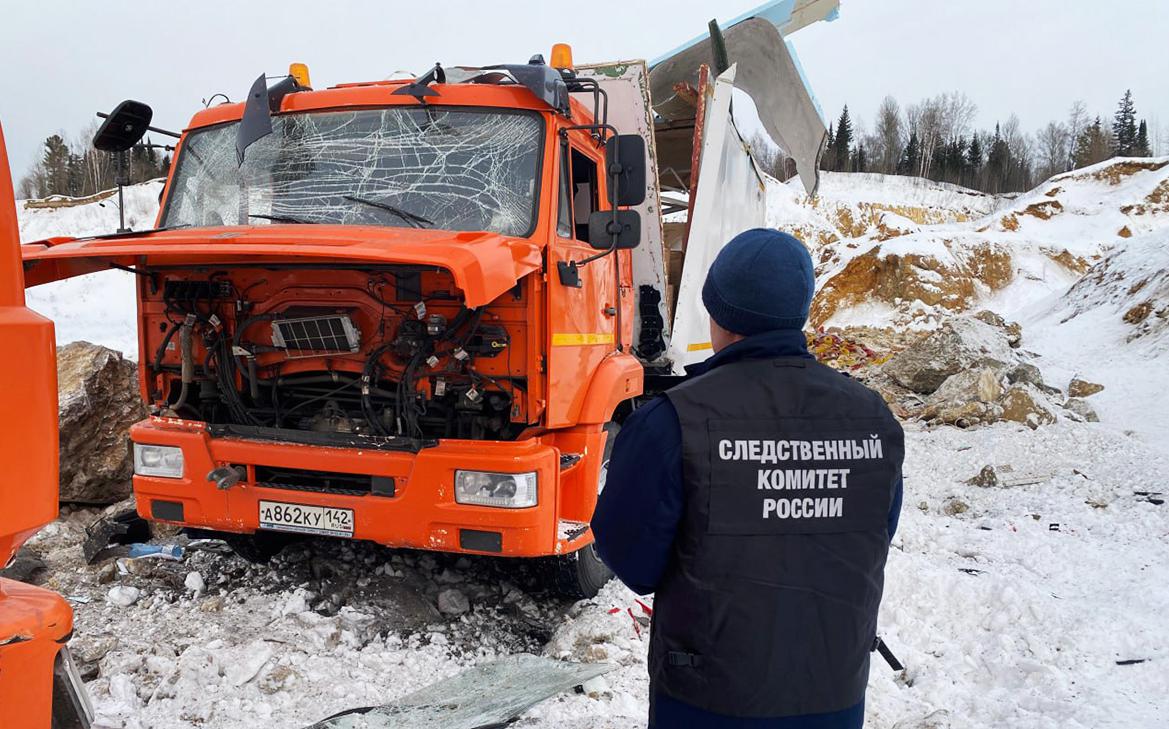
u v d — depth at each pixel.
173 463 4.18
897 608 4.72
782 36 7.76
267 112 4.43
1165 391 11.15
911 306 24.05
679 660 1.84
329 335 3.90
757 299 1.93
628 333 5.52
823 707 1.82
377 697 3.61
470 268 3.25
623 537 1.88
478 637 4.36
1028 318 20.95
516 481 3.72
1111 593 5.04
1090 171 40.72
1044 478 7.67
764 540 1.80
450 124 4.37
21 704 1.86
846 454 1.88
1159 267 17.05
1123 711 3.52
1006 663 4.09
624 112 5.60
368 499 3.86
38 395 1.75
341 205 4.30
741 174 7.33
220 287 4.11
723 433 1.81
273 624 4.14
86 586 4.63
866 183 64.25
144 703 3.50
